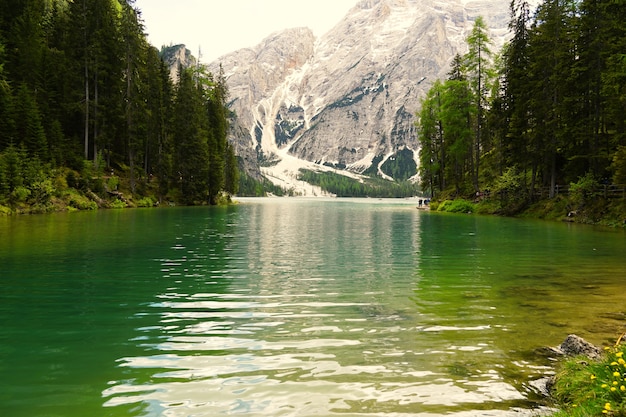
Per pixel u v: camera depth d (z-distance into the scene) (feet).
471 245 77.36
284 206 318.86
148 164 253.03
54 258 57.88
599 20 133.28
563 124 142.82
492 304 36.29
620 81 114.93
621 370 19.10
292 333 28.43
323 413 17.87
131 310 33.86
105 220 120.98
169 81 278.26
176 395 19.45
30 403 18.62
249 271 51.01
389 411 18.07
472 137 214.07
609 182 132.57
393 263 57.52
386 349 25.52
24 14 202.59
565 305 36.01
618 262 58.29
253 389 20.10
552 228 110.11
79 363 23.21
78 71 205.98
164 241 77.92
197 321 31.12
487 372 22.18
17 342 26.45
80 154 199.93
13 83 189.98
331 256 63.93
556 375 20.85
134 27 220.84
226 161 326.44
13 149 148.87
